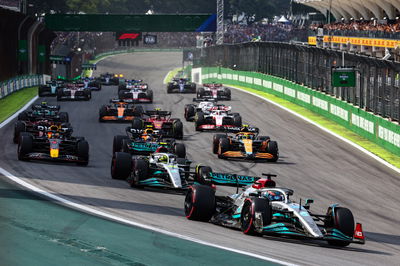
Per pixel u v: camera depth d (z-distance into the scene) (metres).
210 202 33.75
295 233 29.52
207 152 70.25
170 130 77.62
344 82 88.75
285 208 31.19
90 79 146.25
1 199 34.69
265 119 101.56
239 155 64.44
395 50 129.00
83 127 87.75
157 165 45.12
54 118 72.00
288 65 130.00
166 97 131.38
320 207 45.94
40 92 128.38
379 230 39.31
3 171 48.34
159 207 38.16
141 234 27.70
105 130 85.50
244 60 170.75
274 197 32.19
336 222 30.53
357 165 67.75
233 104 119.94
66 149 57.97
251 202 30.56
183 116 102.25
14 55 163.88
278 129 92.00
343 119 95.88
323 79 107.69
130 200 39.75
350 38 168.88
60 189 41.59
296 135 87.12
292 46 125.69
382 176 62.53
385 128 78.38
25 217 29.70
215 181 35.78
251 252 25.78
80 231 27.39
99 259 22.69
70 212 32.22
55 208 33.06
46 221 29.14
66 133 61.28
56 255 22.88
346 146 79.75
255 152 65.94
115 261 22.55
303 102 118.06
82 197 38.88
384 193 54.44
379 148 78.75
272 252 26.41
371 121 83.75
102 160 62.44
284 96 131.00
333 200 49.53
